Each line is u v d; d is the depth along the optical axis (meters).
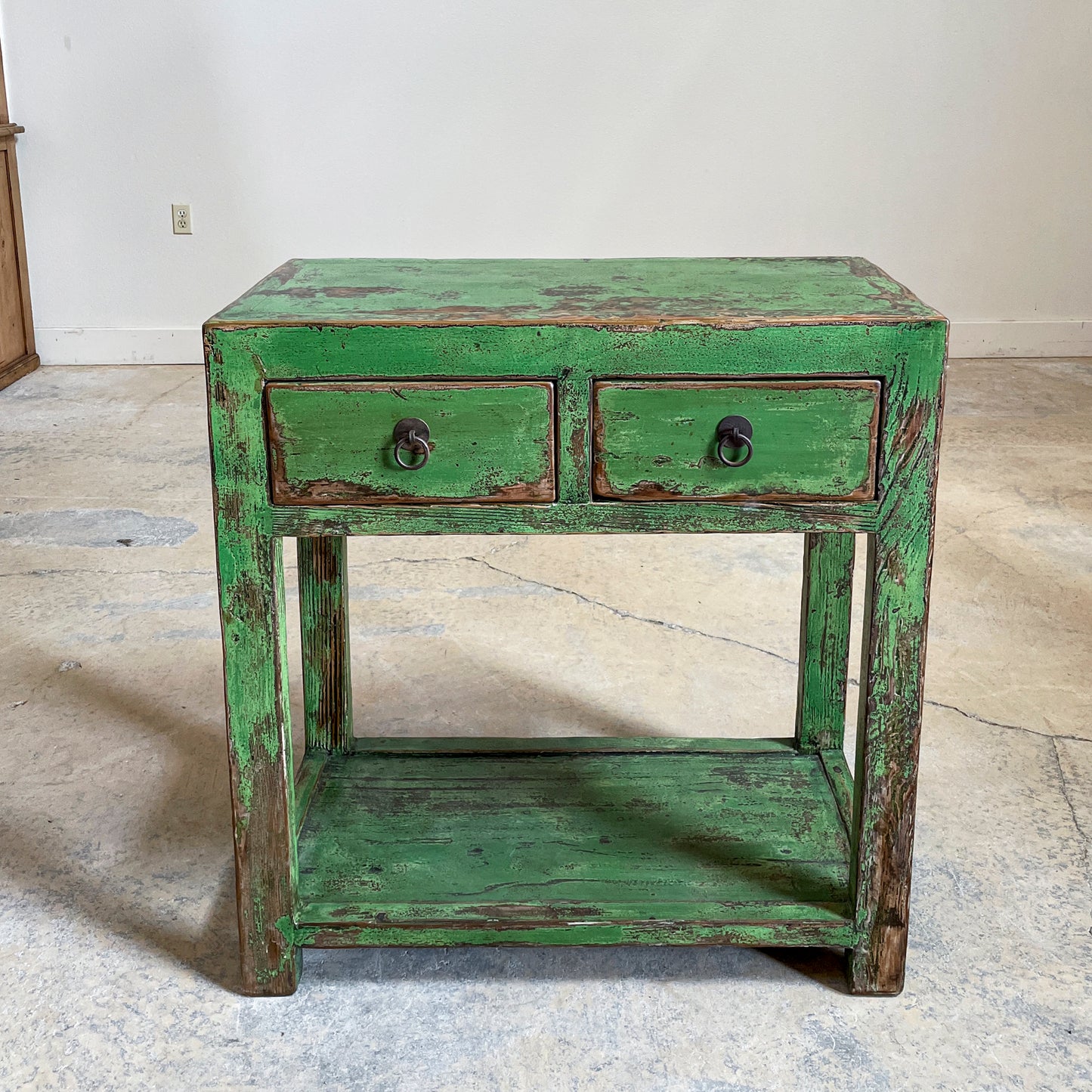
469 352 1.26
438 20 4.21
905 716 1.36
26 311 4.47
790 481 1.29
